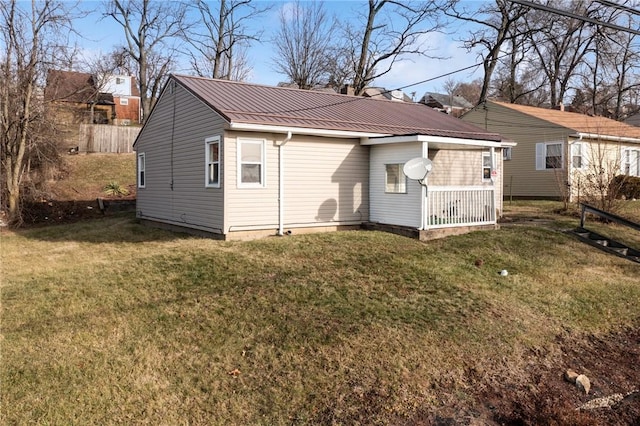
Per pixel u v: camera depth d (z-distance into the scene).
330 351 5.50
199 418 4.32
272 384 4.88
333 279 7.88
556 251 10.79
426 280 8.11
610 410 5.04
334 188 12.30
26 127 15.56
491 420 4.66
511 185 22.97
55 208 17.52
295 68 36.34
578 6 27.12
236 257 8.95
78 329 5.76
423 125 14.30
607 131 21.83
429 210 11.27
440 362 5.52
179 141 13.01
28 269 8.60
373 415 4.53
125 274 7.98
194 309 6.47
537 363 5.86
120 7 33.50
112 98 41.59
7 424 4.01
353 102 15.63
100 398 4.45
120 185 20.55
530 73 37.25
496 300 7.48
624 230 13.38
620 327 7.22
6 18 14.88
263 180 11.10
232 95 12.52
